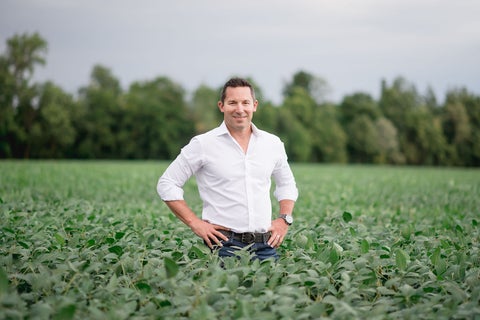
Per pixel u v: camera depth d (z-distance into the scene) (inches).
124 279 155.2
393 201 522.3
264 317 123.1
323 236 233.1
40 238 210.8
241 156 174.1
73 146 2603.3
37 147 2438.5
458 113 3599.9
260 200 175.5
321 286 150.6
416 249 210.7
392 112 3599.9
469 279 163.3
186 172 176.2
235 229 173.5
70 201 409.4
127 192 570.3
